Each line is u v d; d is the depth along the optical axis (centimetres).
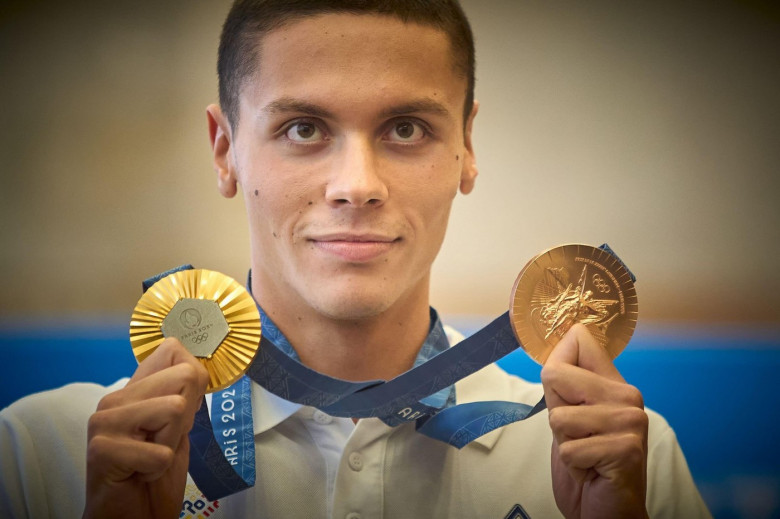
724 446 397
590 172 437
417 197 167
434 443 180
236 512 171
